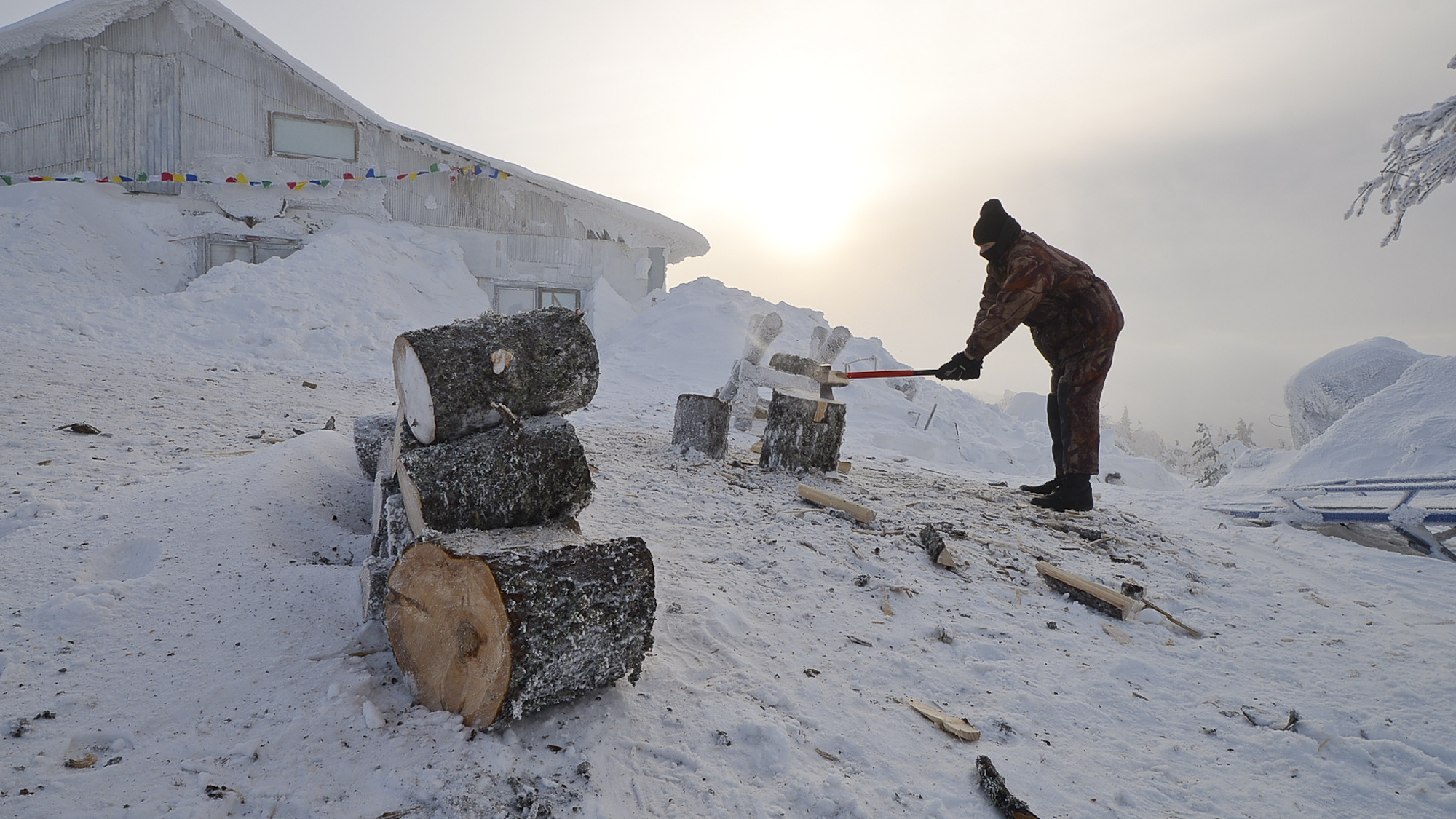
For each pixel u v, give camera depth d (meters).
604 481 4.70
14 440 4.04
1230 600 3.85
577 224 19.02
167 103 15.70
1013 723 2.33
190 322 11.29
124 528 2.69
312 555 2.84
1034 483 8.11
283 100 16.59
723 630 2.69
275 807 1.56
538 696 1.89
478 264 18.08
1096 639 3.14
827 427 5.77
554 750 1.87
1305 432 13.23
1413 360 12.23
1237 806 2.04
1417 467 7.43
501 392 2.46
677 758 1.92
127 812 1.47
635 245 19.53
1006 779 2.02
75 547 2.54
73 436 4.32
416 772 1.69
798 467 5.64
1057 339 5.39
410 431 2.54
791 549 3.73
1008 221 5.24
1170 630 3.35
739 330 14.69
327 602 2.39
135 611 2.19
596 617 1.95
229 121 16.17
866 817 1.79
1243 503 7.02
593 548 2.04
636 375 12.93
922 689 2.50
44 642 1.99
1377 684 2.85
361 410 6.88
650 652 2.44
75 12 14.59
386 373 10.58
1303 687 2.83
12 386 5.62
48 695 1.79
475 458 2.34
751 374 8.28
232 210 16.09
